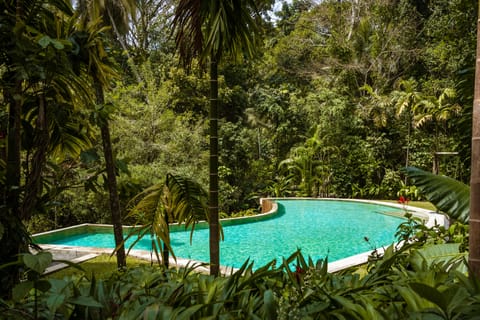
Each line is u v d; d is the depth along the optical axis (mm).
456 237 3596
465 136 3367
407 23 15453
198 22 3219
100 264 5270
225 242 8297
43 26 2803
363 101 15672
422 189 2873
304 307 1544
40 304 1599
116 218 3709
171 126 11367
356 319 1407
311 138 15133
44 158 2795
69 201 8977
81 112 2992
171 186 2973
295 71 18188
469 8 8023
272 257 7203
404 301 1589
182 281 1943
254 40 3363
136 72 12375
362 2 16297
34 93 2740
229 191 12984
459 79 3336
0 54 2484
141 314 1449
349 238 8523
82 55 2939
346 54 16203
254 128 16469
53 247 6367
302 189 15367
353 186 14898
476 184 1769
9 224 2307
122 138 10352
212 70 3123
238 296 1695
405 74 16078
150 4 14641
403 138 14867
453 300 1368
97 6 5520
